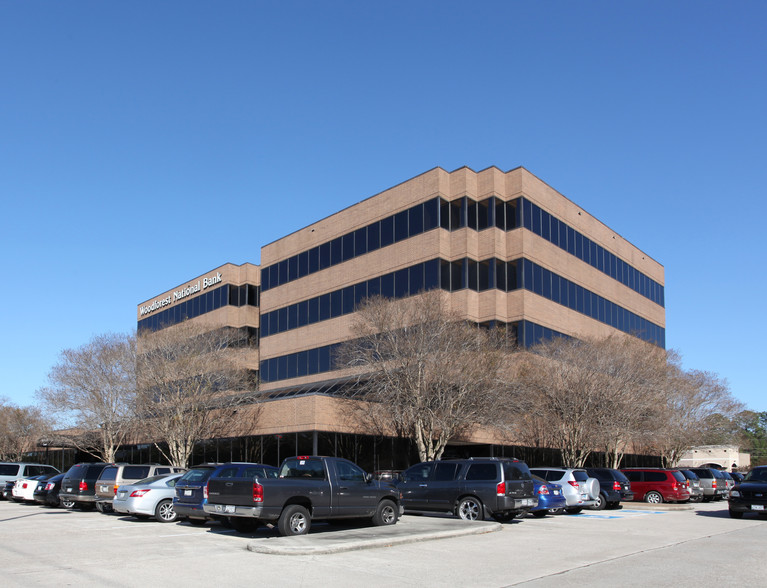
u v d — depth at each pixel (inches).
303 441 1293.1
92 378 1512.1
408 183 1653.5
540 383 1270.9
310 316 1855.3
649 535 695.1
